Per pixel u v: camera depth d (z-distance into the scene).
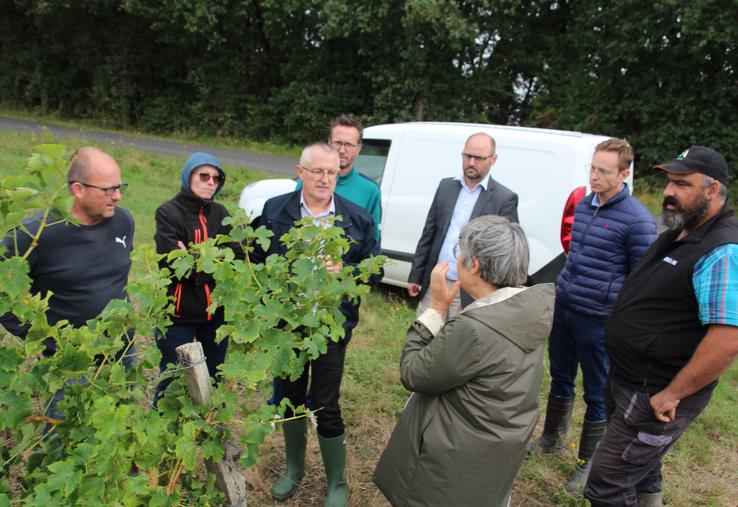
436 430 1.89
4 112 25.50
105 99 24.34
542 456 3.30
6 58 26.12
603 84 16.66
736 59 14.23
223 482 1.91
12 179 1.33
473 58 19.59
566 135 4.79
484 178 3.53
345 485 2.71
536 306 1.81
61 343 1.54
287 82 22.64
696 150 2.04
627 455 2.23
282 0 19.59
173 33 22.56
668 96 15.18
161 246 2.78
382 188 5.70
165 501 1.54
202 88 22.95
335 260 2.00
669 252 2.16
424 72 19.11
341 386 3.84
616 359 2.27
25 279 1.42
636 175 15.84
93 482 1.34
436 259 3.65
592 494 2.34
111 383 1.62
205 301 2.87
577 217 3.10
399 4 17.70
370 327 4.95
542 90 19.03
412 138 5.58
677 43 15.05
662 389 2.15
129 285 1.68
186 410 1.71
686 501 2.96
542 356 1.93
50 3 22.16
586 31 17.23
